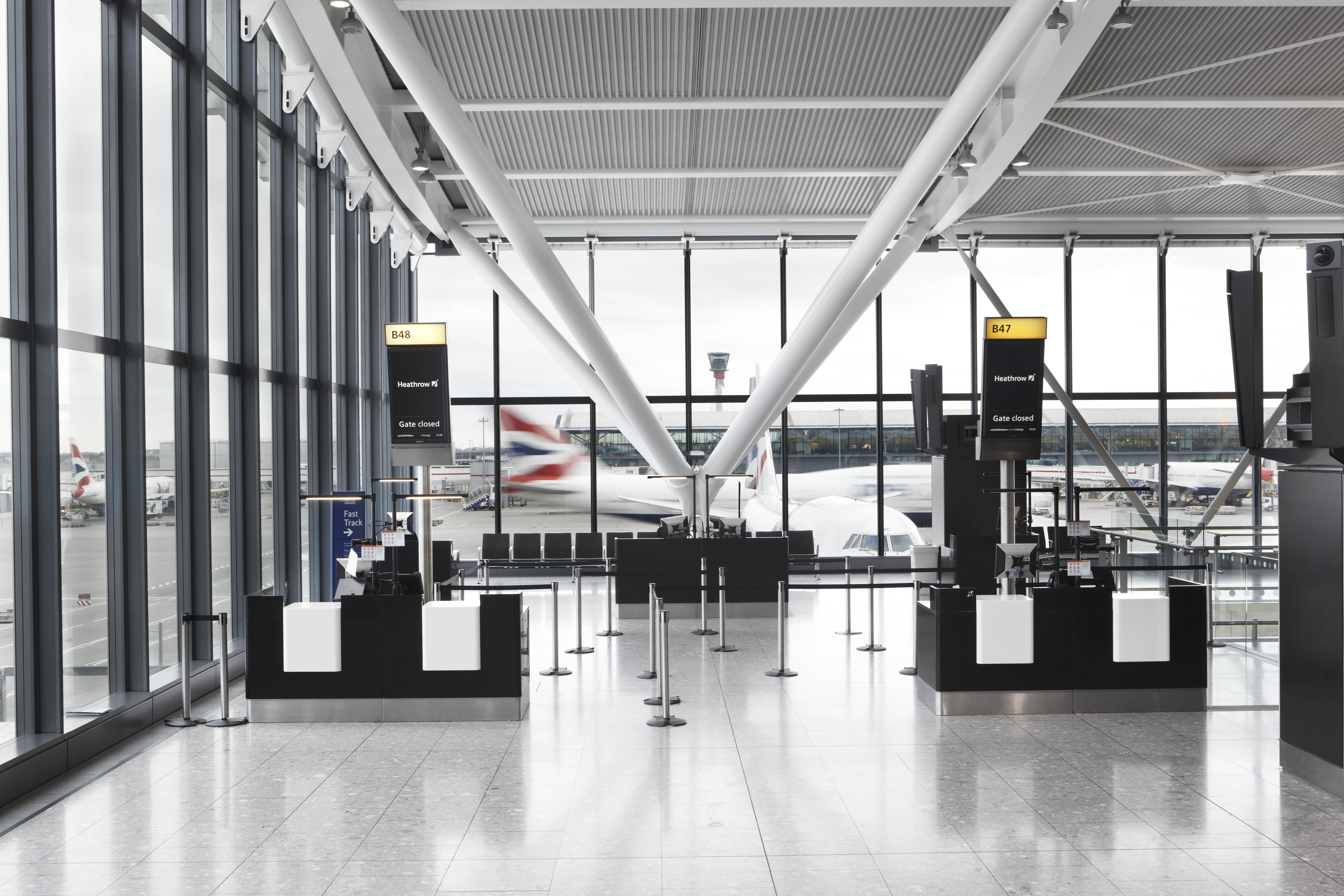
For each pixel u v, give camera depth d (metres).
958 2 9.92
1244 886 5.27
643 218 18.41
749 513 20.05
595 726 8.61
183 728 8.59
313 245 14.19
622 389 14.23
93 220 7.95
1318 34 11.45
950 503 14.75
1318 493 6.83
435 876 5.44
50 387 6.92
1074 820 6.25
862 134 14.20
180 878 5.44
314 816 6.40
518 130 13.98
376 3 8.55
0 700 6.84
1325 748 6.80
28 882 5.39
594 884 5.33
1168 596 9.00
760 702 9.43
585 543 17.11
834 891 5.23
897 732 8.33
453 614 8.83
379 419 17.80
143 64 8.84
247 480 10.95
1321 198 18.00
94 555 8.07
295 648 8.82
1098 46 11.73
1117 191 17.36
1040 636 8.94
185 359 9.48
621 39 11.20
